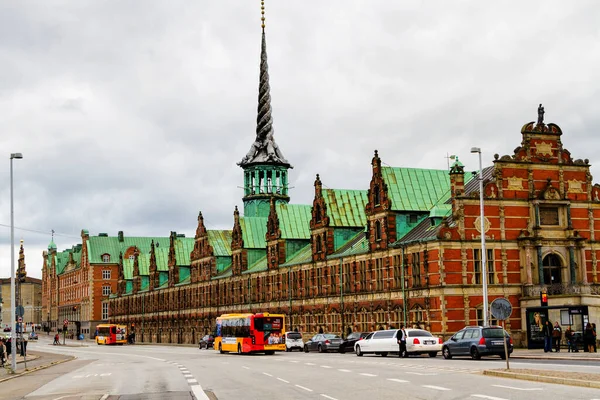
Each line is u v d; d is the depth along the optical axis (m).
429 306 71.25
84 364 66.25
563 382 28.47
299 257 101.81
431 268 71.38
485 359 49.84
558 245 74.44
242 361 59.69
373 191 82.50
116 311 190.12
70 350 114.44
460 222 71.44
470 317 70.50
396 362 49.03
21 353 83.62
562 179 75.62
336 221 92.62
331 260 90.75
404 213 80.50
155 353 91.25
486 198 72.69
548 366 38.88
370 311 81.75
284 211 108.12
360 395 26.84
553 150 75.94
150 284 164.62
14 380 46.06
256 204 132.25
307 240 106.25
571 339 56.59
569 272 74.56
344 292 87.38
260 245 118.56
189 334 139.75
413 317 74.00
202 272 133.75
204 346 107.81
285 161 134.62
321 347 77.56
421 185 83.56
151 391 32.88
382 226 80.25
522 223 73.75
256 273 110.88
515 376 31.92
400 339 56.62
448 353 51.53
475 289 71.00
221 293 124.44
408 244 75.06
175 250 152.38
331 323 90.00
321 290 92.75
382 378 34.31
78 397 30.09
